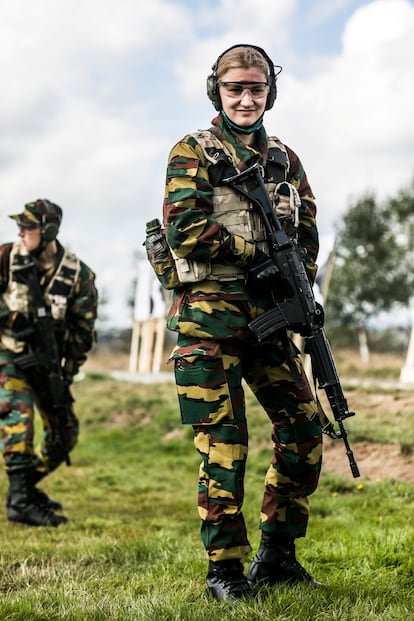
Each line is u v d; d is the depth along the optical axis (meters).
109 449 12.38
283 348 4.40
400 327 37.09
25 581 4.91
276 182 4.50
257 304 4.36
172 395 14.96
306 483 4.48
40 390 7.69
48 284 7.58
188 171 4.31
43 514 7.36
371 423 9.73
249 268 4.33
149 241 4.54
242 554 4.26
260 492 8.27
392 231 35.06
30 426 7.51
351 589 4.38
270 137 4.63
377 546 5.29
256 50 4.47
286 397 4.41
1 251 7.54
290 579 4.52
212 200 4.37
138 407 14.36
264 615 3.88
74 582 4.75
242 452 4.31
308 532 6.04
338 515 6.93
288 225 4.53
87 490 9.34
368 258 34.81
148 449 12.01
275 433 4.49
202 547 5.76
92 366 32.91
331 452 9.13
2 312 7.54
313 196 4.72
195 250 4.23
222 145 4.43
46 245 7.54
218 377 4.30
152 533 6.49
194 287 4.36
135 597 4.42
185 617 3.90
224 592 4.21
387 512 6.81
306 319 4.35
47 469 7.97
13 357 7.59
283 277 4.35
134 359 22.16
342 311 35.34
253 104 4.38
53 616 4.04
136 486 9.52
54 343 7.59
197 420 4.30
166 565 5.29
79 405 15.22
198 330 4.31
